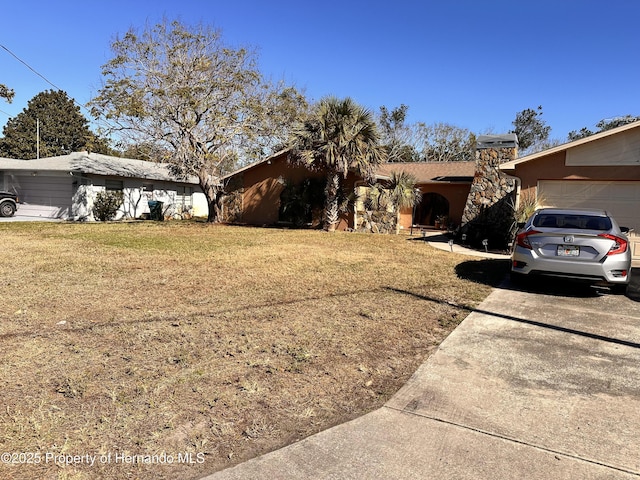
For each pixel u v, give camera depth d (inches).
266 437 105.0
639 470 93.7
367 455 98.4
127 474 89.5
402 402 124.0
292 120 741.3
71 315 195.0
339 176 713.0
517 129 1488.7
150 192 976.3
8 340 161.3
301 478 90.1
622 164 413.1
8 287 245.8
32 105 1841.8
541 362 154.9
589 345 173.2
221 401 120.7
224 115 716.0
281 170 798.5
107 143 774.5
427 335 182.9
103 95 663.1
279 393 127.0
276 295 242.7
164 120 702.5
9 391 121.6
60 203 848.9
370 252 436.8
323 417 115.0
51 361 143.1
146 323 185.6
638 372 146.7
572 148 432.1
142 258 366.0
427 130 1622.8
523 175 457.7
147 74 682.2
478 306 232.5
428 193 879.7
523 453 99.7
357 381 136.9
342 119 609.9
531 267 262.8
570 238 253.9
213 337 171.2
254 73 710.5
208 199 812.6
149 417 110.9
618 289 263.0
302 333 179.0
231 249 434.3
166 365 143.2
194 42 688.4
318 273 310.0
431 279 301.4
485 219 558.6
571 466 94.9
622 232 284.2
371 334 181.0
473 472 92.5
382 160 649.0
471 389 132.8
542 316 215.0
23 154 1775.3
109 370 137.7
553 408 121.3
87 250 404.8
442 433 108.0
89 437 101.1
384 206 684.1
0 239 479.5
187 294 240.5
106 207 830.5
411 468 93.7
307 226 754.8
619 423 113.5
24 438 99.2
